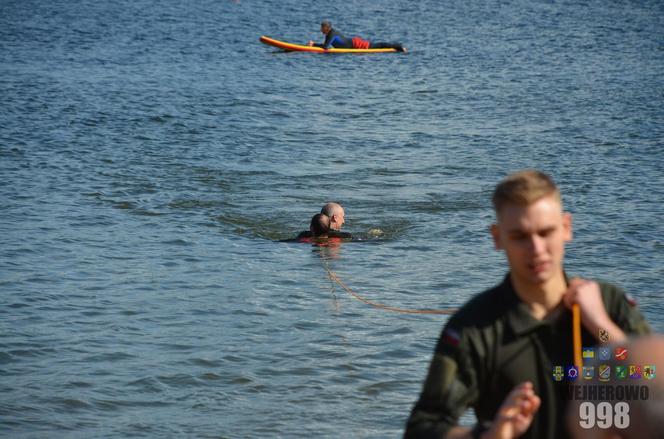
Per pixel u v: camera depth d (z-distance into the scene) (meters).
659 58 52.47
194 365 12.38
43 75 42.84
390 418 10.82
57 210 21.14
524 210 4.74
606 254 18.09
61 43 54.25
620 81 44.53
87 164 26.19
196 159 27.62
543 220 4.73
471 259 18.05
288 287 16.09
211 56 51.16
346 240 19.34
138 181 24.41
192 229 20.02
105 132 30.95
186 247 18.61
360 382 11.88
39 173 24.83
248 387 11.69
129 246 18.50
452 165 27.47
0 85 39.56
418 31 62.25
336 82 44.12
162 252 18.17
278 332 13.73
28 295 15.20
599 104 38.38
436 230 20.28
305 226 20.66
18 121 32.06
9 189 22.91
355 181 25.31
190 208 21.89
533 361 4.82
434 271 17.22
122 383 11.75
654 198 22.84
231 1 75.62
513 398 4.47
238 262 17.64
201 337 13.46
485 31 62.47
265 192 23.84
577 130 32.72
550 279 4.82
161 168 26.17
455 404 4.83
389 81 44.62
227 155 28.41
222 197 23.08
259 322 14.18
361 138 31.59
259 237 19.66
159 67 46.75
